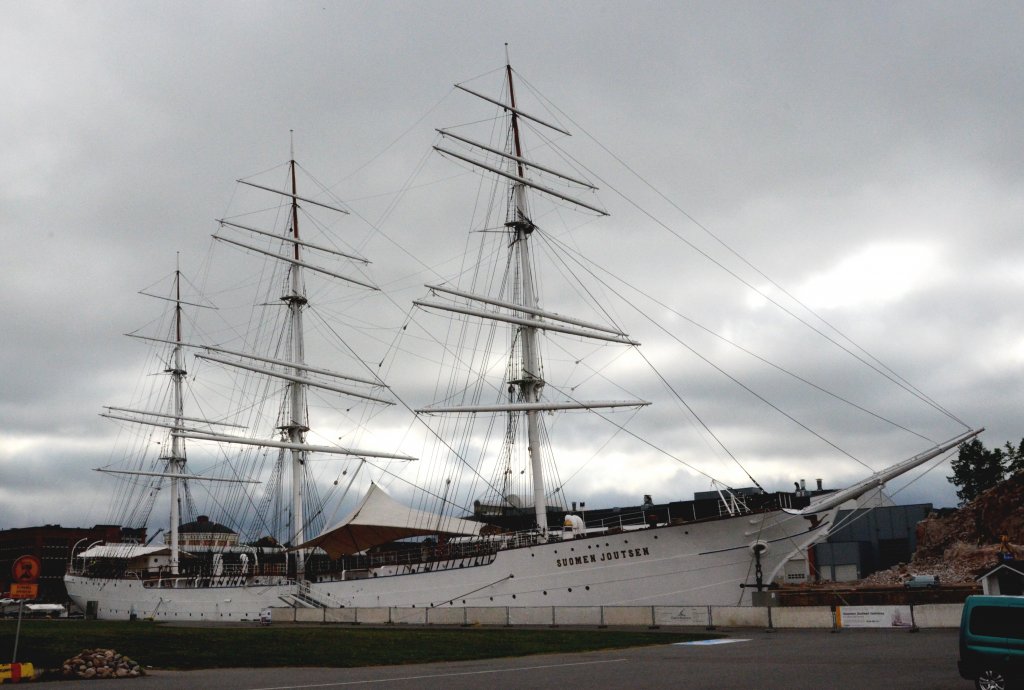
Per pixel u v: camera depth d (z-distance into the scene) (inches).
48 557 5595.5
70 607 4163.4
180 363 4630.9
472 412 2723.9
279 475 3750.0
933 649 1244.5
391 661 1315.2
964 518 2758.4
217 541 4557.1
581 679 995.9
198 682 1044.5
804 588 2073.1
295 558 3457.2
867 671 1003.3
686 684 919.7
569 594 2206.0
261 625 2440.9
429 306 2733.8
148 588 3467.0
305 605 2839.6
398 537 2861.7
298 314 3949.3
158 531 4411.9
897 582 2374.5
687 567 2087.8
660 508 2829.7
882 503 3393.2
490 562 2356.1
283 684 1005.2
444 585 2454.5
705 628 1812.3
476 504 2942.9
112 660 1141.1
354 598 2684.5
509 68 3053.6
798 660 1140.5
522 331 2783.0
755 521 2044.8
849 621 1670.8
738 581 2057.1
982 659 807.7
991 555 2317.9
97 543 4269.2
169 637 1734.7
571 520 2399.1
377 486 2903.5
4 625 2532.0
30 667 1080.2
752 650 1309.1
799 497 2987.2
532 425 2642.7
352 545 2903.5
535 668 1145.4
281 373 3735.2
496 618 2111.2
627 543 2149.4
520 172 2950.3
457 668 1186.0
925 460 2118.6
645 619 1900.8
